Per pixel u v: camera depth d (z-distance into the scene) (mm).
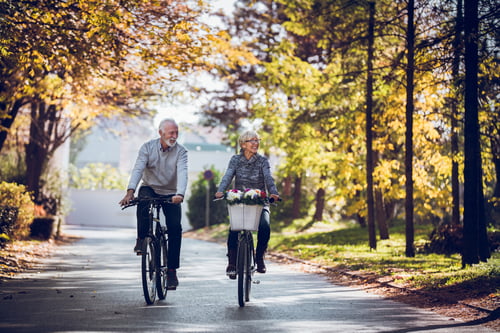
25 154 28578
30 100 20266
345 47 18359
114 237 30656
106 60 13609
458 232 18047
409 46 16094
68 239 27188
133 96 22469
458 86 13969
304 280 12344
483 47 13211
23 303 8570
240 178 8977
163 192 8844
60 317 7523
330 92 19766
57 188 31469
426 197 24250
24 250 17250
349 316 8008
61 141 28906
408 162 16938
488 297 9070
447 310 8555
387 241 23391
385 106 19547
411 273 12445
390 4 17922
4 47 11234
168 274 8930
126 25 13102
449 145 21406
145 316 7680
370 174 19641
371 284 11547
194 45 14172
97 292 9859
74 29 12367
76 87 18062
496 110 15781
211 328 6992
